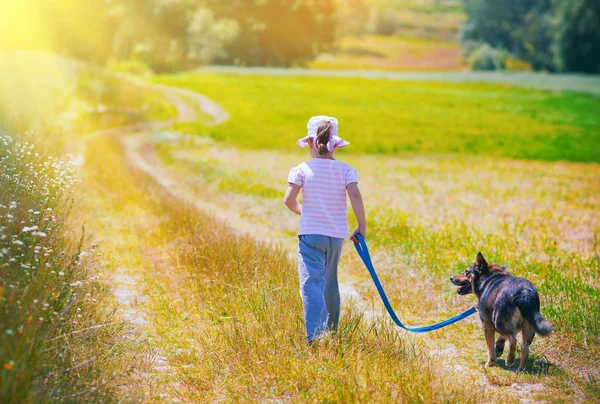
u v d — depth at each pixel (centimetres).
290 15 11106
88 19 9788
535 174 2250
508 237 1035
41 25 9588
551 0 11356
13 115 1510
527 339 484
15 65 5344
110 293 627
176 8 9956
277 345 487
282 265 719
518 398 438
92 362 418
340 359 456
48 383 363
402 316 646
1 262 401
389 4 18175
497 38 13025
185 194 1444
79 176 1309
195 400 419
